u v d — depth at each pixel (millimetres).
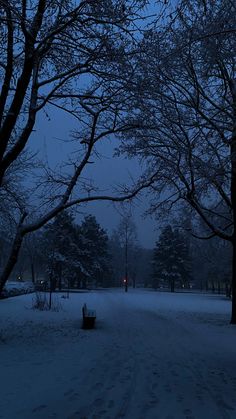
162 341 14500
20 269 92625
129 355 11688
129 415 6312
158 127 15820
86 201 15617
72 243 61562
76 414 6301
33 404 6801
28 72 12914
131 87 13602
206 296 57812
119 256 104750
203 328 18484
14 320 19844
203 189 18078
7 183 20125
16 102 13133
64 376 8891
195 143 15172
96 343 13750
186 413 6473
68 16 12266
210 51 11234
